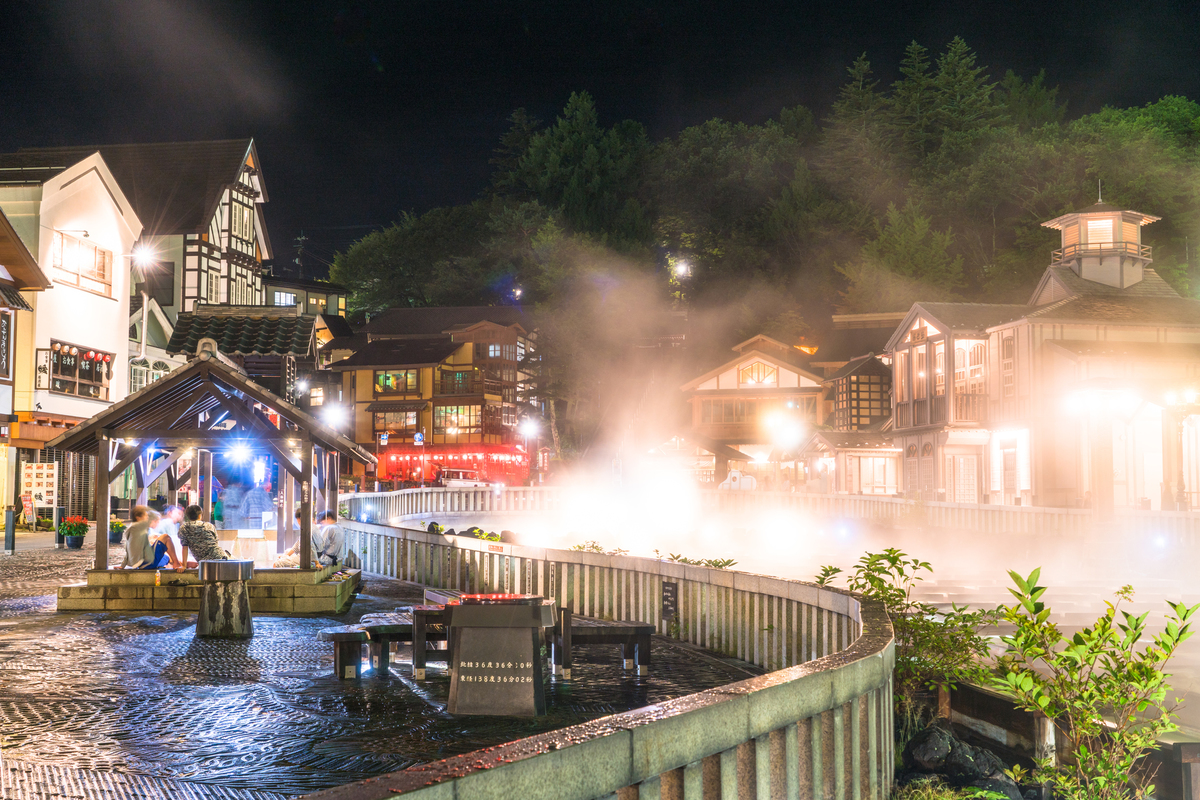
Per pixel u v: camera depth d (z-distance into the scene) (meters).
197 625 11.60
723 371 63.81
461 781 2.79
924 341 42.72
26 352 32.97
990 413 39.34
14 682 8.82
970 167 80.12
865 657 5.12
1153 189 65.81
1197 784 6.71
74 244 35.41
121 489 36.59
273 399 14.46
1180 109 83.44
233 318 28.36
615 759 3.30
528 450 76.44
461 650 7.59
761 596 10.28
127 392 39.00
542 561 15.17
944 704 8.73
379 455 72.88
